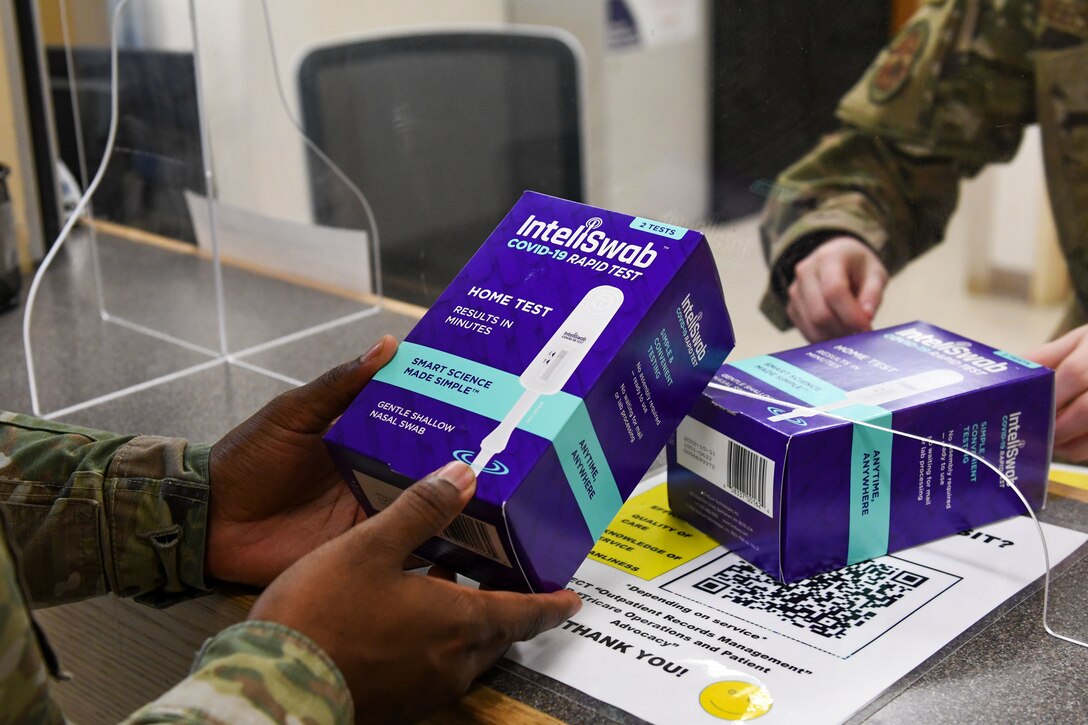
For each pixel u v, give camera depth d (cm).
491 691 59
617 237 65
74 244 144
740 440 67
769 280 88
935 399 67
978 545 71
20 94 138
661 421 64
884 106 83
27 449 72
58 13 136
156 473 70
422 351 63
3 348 120
